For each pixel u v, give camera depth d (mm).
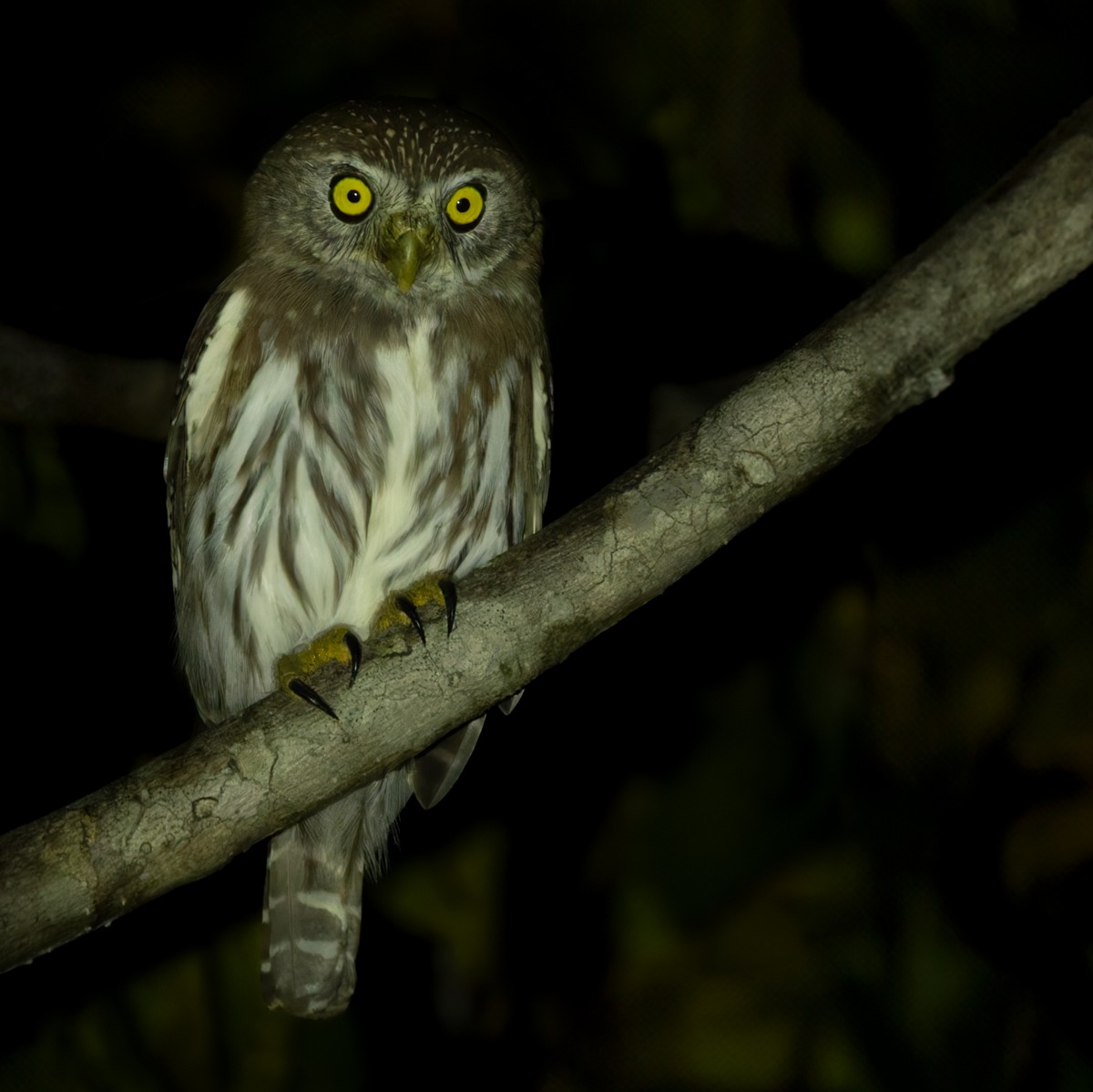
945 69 8070
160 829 4527
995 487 8648
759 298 8461
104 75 8227
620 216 8234
